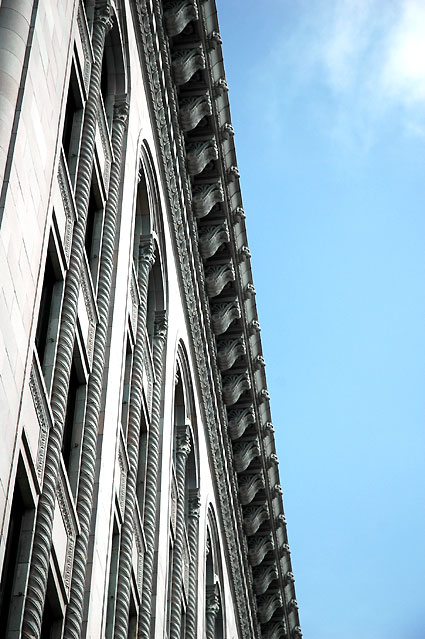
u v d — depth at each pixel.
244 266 50.00
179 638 38.22
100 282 30.98
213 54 44.03
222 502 51.25
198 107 44.34
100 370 28.94
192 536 43.97
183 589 40.38
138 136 37.62
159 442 37.81
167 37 42.41
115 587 29.52
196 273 47.06
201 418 48.28
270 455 56.59
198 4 42.38
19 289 20.98
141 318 36.41
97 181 31.61
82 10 30.83
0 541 18.72
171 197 42.72
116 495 30.05
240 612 54.38
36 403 22.98
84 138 30.45
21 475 21.89
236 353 52.09
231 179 47.06
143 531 33.72
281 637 61.56
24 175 21.86
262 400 54.59
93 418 27.80
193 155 45.44
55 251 26.36
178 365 43.97
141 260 38.06
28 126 22.42
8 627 20.80
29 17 23.89
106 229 32.06
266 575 59.06
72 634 24.03
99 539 26.86
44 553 22.23
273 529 58.25
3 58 22.42
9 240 20.59
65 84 26.11
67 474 26.05
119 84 36.31
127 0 36.81
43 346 25.61
